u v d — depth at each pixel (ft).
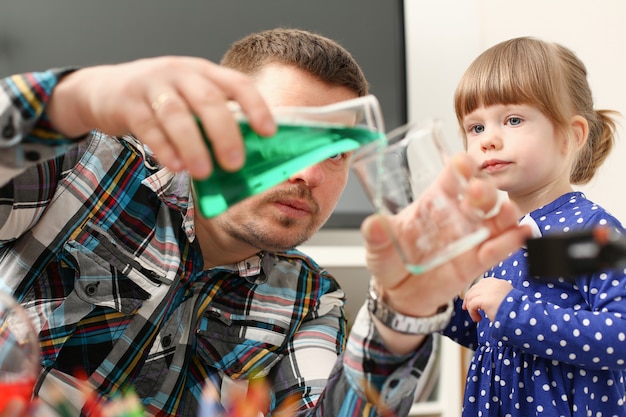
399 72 7.23
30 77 1.86
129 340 2.97
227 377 3.18
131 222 3.15
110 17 6.93
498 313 3.19
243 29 7.13
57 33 6.84
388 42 7.26
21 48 6.79
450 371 6.05
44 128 1.90
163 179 3.20
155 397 2.98
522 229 1.76
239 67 3.38
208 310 3.25
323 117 1.75
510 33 6.84
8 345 1.52
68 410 1.74
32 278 2.98
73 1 6.88
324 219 3.20
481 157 3.61
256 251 3.33
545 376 3.25
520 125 3.55
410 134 1.80
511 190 3.57
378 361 2.00
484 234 1.67
